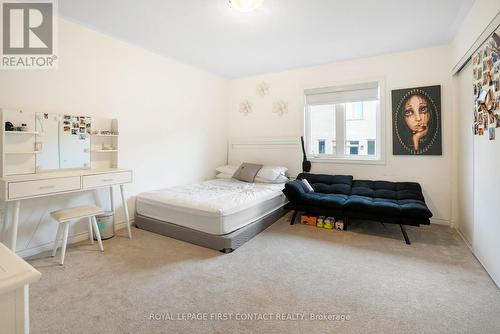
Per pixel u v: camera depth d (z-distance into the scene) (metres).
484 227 2.14
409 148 3.47
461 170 3.00
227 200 2.82
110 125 3.01
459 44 2.81
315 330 1.43
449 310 1.60
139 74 3.34
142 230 3.11
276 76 4.44
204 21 2.65
